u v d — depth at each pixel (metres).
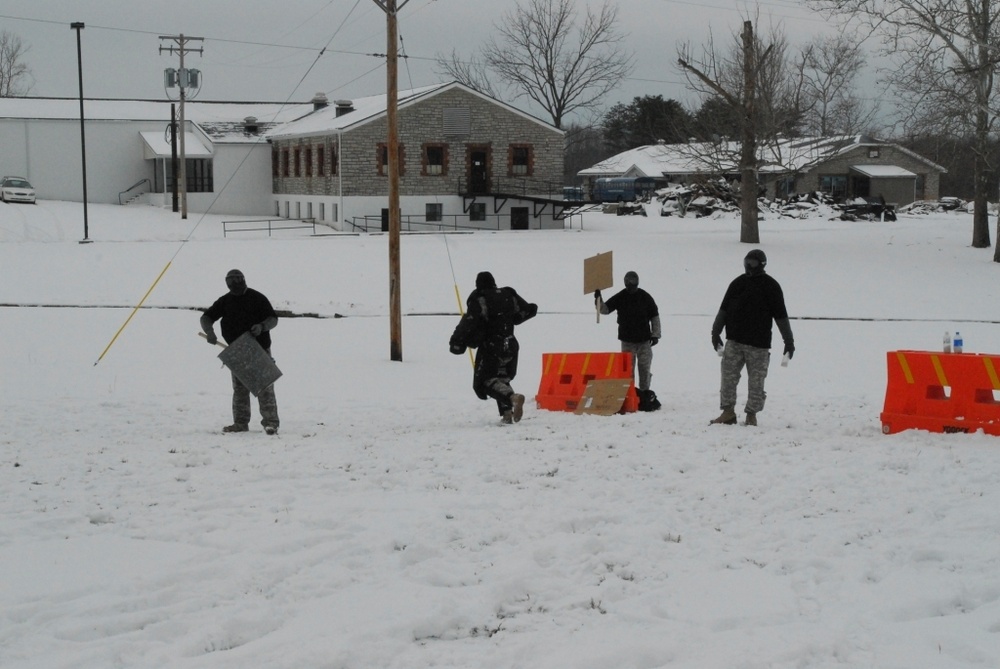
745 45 45.06
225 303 12.26
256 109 79.12
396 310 20.98
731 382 12.30
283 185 68.62
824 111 49.97
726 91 47.19
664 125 103.50
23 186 64.00
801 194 74.69
